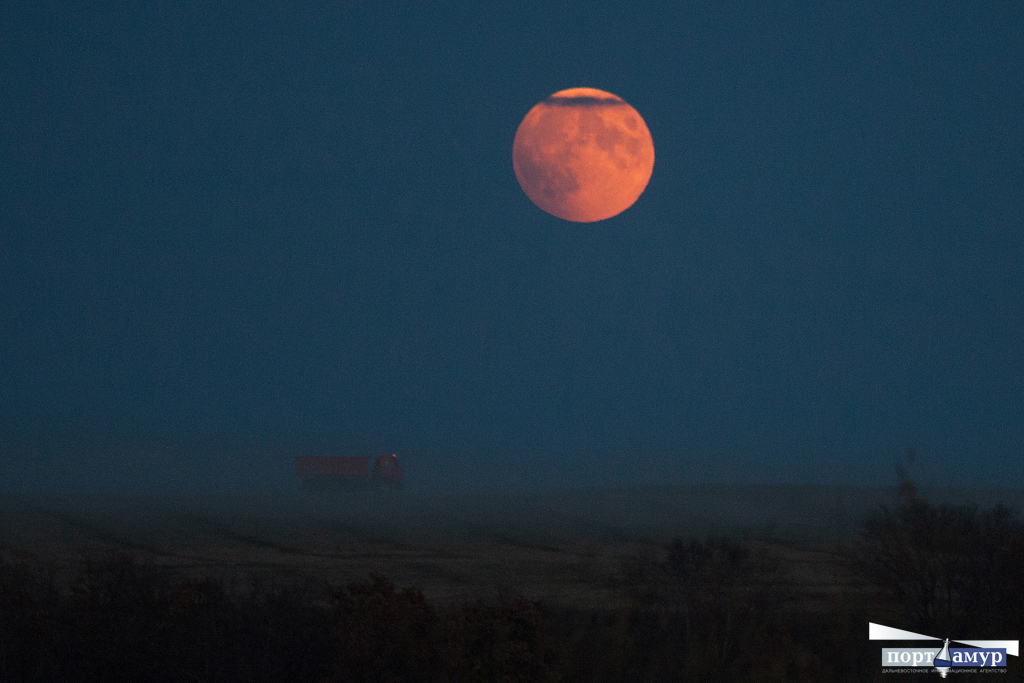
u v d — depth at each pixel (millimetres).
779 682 52812
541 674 53750
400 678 53688
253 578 66375
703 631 60531
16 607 56031
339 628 54594
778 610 65625
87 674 53250
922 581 65812
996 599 62875
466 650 54031
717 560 70812
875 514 72625
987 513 69500
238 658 53500
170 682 53250
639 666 55938
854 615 64062
